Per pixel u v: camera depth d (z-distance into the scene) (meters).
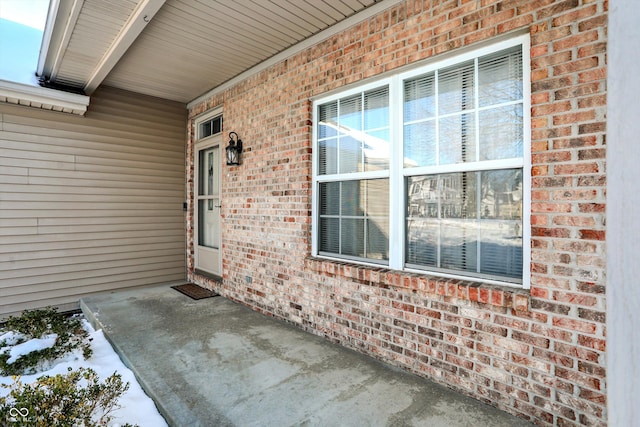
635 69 0.82
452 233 2.47
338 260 3.18
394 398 2.17
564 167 1.86
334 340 3.06
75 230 4.46
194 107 5.31
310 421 1.93
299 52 3.47
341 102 3.20
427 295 2.43
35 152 4.16
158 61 3.93
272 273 3.79
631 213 0.82
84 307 4.12
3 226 3.95
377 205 2.93
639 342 0.80
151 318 3.63
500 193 2.24
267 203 3.87
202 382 2.34
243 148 4.25
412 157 2.67
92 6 2.74
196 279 5.26
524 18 2.00
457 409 2.07
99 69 3.78
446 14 2.35
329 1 2.72
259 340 3.08
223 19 3.02
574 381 1.82
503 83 2.21
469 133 2.36
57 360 2.71
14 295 4.02
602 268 1.74
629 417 0.82
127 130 4.89
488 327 2.14
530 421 1.97
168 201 5.32
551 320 1.90
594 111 1.76
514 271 2.18
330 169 3.31
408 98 2.70
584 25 1.79
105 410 2.05
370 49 2.82
